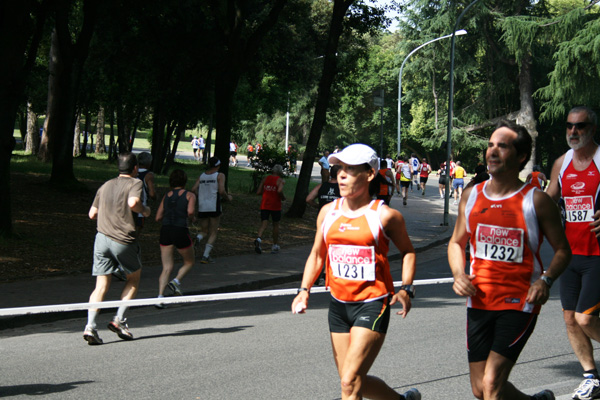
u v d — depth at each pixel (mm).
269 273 11969
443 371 5953
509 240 3820
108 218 7113
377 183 4055
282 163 26125
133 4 23547
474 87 60156
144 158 11461
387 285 3980
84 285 10117
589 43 42156
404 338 7289
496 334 3807
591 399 5059
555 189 5281
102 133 50094
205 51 26078
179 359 6438
